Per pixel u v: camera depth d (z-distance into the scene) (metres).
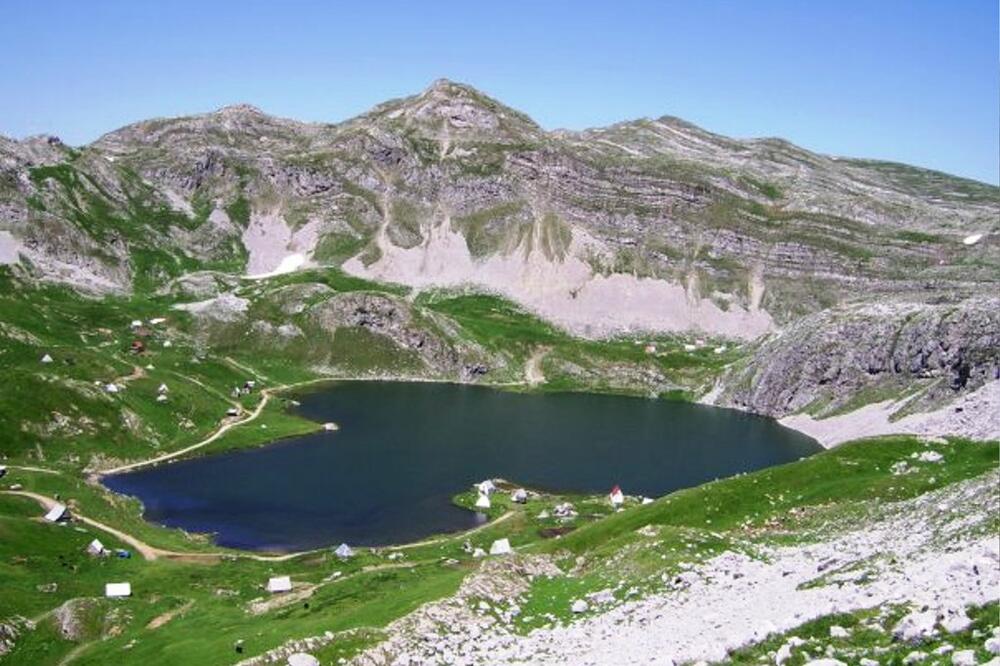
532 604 65.38
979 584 33.78
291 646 60.62
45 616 92.12
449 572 103.00
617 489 155.88
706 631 43.25
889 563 50.28
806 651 32.12
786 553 70.00
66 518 128.00
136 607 95.75
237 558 122.12
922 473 112.81
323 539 136.62
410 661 55.28
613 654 44.34
